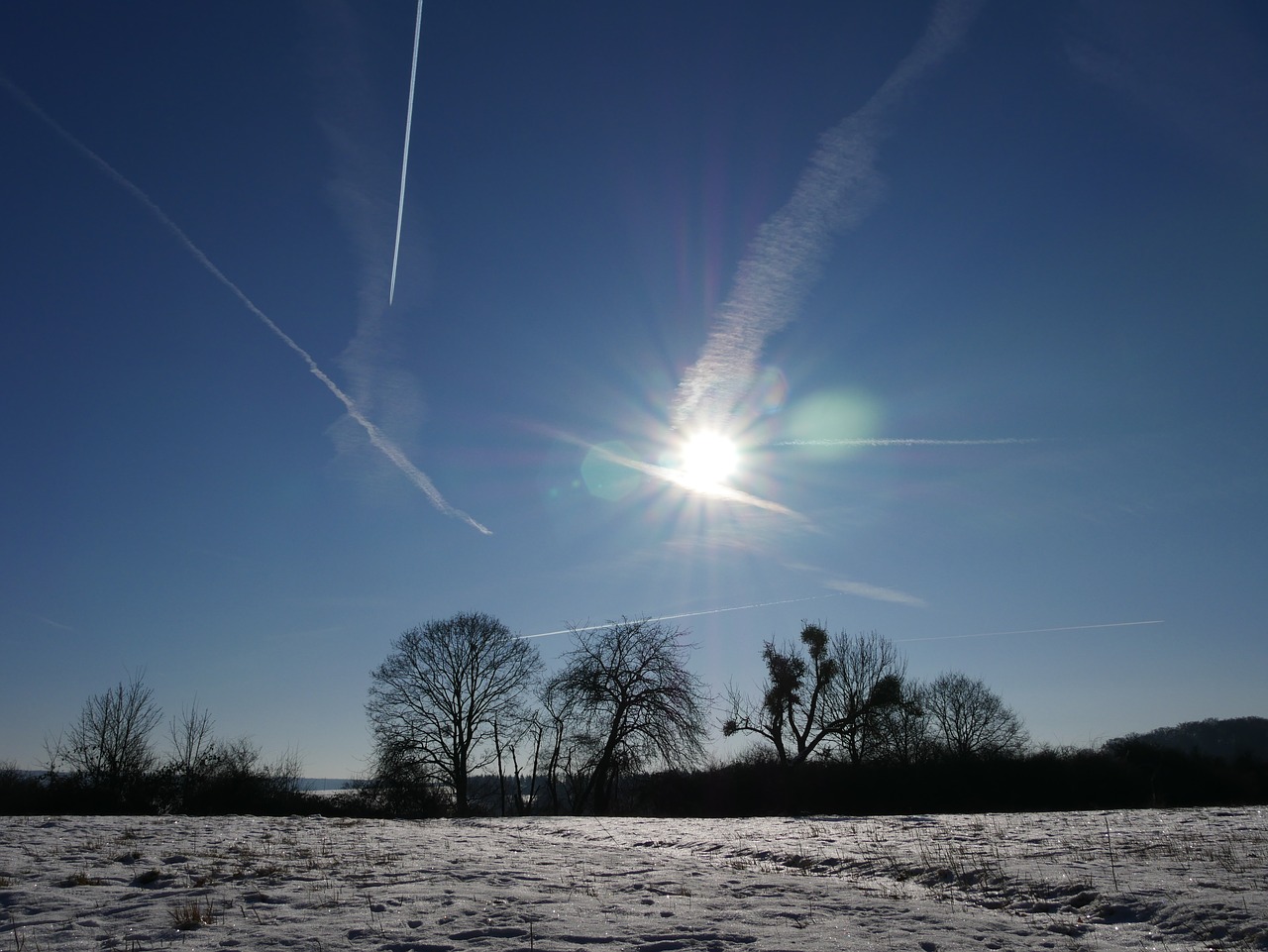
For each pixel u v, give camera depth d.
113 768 38.16
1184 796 38.84
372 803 44.97
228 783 38.94
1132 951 8.09
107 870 13.46
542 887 12.29
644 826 24.08
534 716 49.47
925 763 42.19
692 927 9.33
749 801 42.34
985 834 17.39
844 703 50.22
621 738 45.06
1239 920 8.49
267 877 13.02
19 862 14.12
